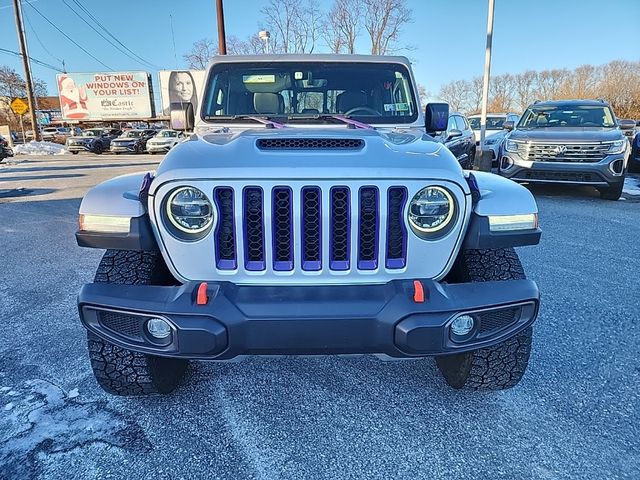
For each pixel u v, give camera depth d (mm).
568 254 5207
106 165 18641
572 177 8234
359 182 2066
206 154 2223
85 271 4836
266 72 3529
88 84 34250
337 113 3533
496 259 2436
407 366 3016
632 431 2371
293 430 2422
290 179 2045
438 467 2164
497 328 2162
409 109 3549
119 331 2131
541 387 2738
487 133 14883
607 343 3215
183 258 2129
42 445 2291
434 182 2105
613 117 9148
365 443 2322
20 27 29750
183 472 2141
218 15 16609
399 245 2156
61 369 2957
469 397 2676
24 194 10242
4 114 51344
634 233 6152
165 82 25062
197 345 2008
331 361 3092
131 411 2562
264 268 2115
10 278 4629
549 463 2172
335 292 2066
